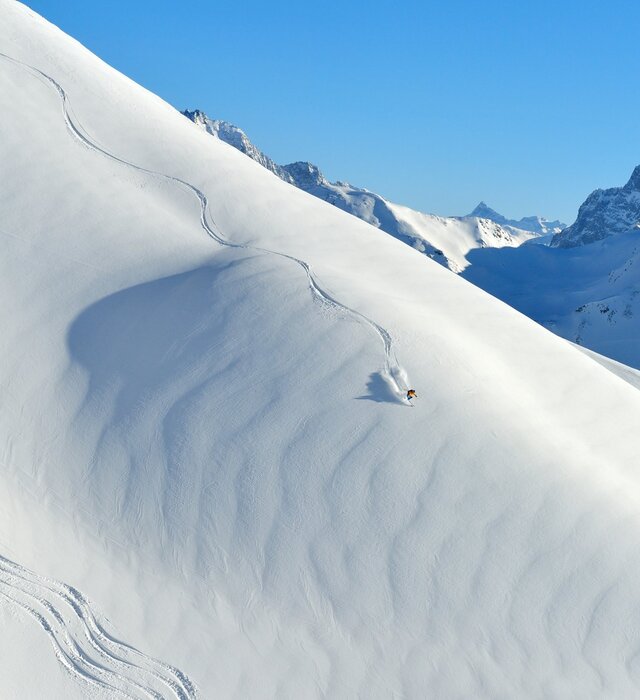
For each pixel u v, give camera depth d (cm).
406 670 1930
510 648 1947
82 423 2538
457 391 2570
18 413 2569
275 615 2056
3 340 2797
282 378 2589
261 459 2352
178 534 2239
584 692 1864
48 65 4366
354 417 2442
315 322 2816
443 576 2075
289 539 2180
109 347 2780
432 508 2205
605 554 2120
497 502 2223
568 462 2409
